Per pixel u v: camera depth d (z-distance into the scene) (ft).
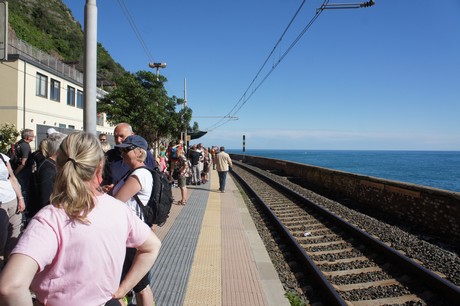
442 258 19.92
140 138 10.53
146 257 6.37
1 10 18.34
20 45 70.13
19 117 66.03
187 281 15.46
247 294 14.55
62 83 82.23
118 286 5.85
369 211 36.50
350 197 45.37
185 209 32.48
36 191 11.33
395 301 14.89
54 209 5.23
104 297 5.48
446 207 26.32
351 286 16.48
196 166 52.34
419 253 21.06
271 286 16.12
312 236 26.18
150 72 63.05
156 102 63.00
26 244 4.79
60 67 83.76
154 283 14.97
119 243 5.68
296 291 16.22
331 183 53.06
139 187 9.85
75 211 5.16
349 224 26.27
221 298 13.99
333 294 14.53
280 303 14.37
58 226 5.11
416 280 16.83
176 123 77.15
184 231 24.22
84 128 18.39
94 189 5.75
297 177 75.25
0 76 65.26
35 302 5.49
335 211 35.22
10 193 14.52
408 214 31.37
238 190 51.98
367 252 21.56
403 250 21.86
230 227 26.66
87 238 5.20
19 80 65.82
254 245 22.71
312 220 31.53
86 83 18.26
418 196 29.86
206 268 17.26
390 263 19.21
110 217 5.65
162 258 18.25
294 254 21.74
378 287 16.38
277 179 71.82
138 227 6.23
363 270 18.58
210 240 22.41
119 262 5.68
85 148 5.60
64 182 5.32
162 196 10.28
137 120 59.11
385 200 35.70
